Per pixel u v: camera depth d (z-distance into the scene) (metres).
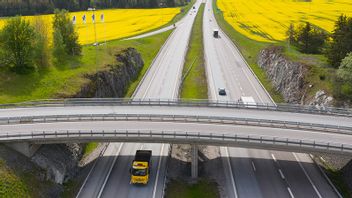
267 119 51.38
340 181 46.09
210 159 52.00
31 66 69.75
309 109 54.56
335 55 71.81
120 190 44.16
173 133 44.41
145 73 96.50
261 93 80.75
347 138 45.38
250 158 51.78
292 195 43.31
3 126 47.84
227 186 45.47
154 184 45.41
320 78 68.44
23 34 66.94
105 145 55.09
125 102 57.50
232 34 139.25
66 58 78.62
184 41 134.62
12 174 39.50
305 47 96.25
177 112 54.28
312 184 45.41
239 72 97.00
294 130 47.78
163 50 121.75
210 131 46.66
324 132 47.22
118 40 118.94
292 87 75.50
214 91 81.44
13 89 62.34
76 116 50.22
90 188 44.50
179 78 91.44
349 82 59.91
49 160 44.69
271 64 93.19
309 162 50.59
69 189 44.19
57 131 44.62
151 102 58.50
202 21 177.38
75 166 48.47
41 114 52.97
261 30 139.62
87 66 76.19
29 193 39.25
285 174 47.66
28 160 43.09
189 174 48.56
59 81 66.94
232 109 56.12
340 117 52.97
